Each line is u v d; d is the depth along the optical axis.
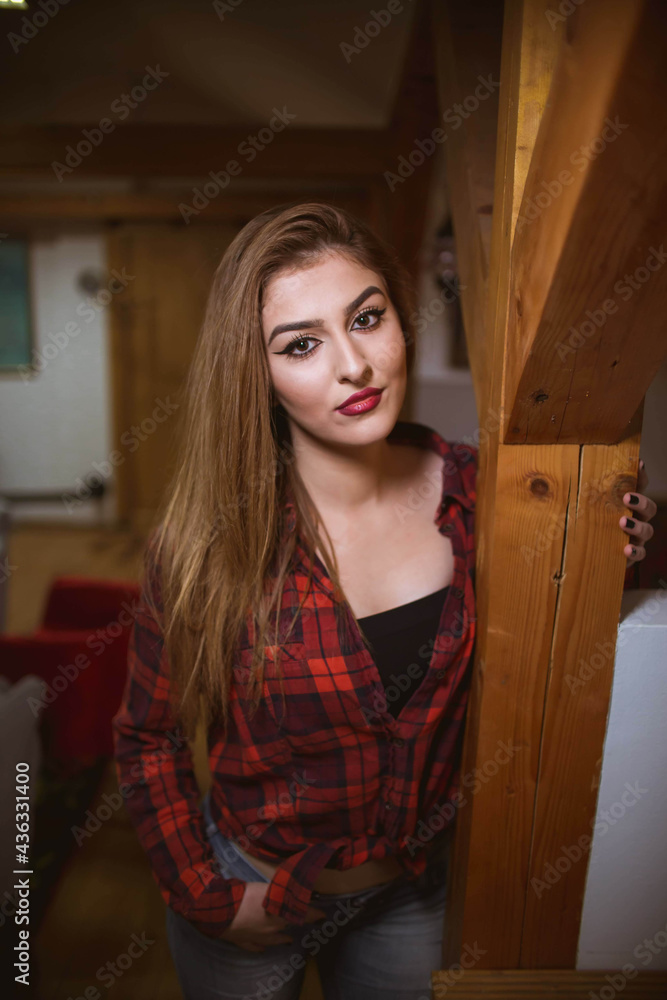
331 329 0.84
